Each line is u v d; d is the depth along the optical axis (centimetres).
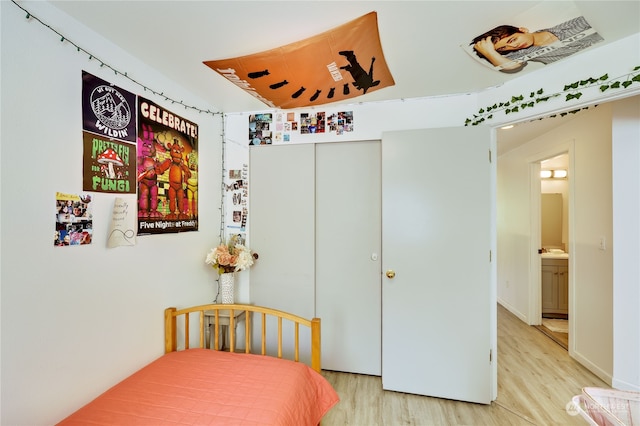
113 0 115
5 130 103
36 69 112
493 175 205
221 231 249
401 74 181
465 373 198
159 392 131
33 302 111
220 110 246
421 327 205
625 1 118
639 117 195
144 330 165
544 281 361
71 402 124
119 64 150
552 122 267
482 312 196
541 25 134
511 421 180
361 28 137
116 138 147
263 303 252
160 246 178
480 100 205
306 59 164
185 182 201
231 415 116
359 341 237
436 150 203
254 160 251
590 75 155
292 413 122
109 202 143
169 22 131
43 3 115
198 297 216
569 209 262
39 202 113
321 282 244
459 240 199
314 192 243
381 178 229
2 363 102
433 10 124
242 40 146
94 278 135
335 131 234
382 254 214
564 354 266
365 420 181
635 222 198
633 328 199
